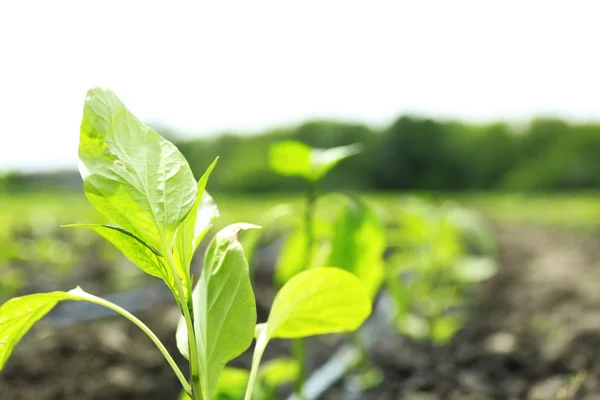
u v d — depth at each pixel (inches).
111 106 15.5
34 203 148.7
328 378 40.1
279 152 23.8
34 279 62.2
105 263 69.6
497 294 61.3
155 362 37.5
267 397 24.0
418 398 34.2
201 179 16.0
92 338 39.7
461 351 40.8
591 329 38.3
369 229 23.8
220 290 15.6
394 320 47.2
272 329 17.4
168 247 15.4
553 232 120.3
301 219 26.4
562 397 28.0
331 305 17.5
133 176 15.4
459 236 66.9
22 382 33.4
